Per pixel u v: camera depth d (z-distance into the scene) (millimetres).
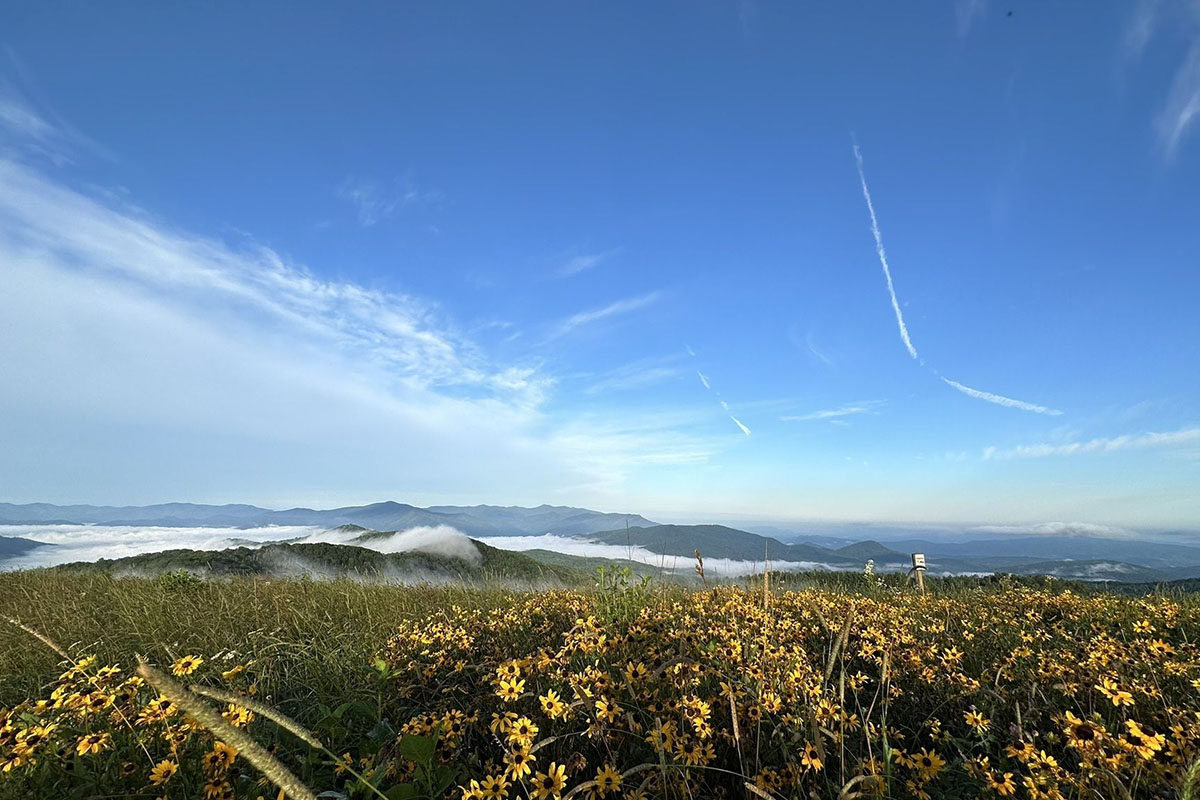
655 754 3029
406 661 5133
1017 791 2680
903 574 12648
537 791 2471
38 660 6281
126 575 14445
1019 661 4594
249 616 8141
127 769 2934
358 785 2525
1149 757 2416
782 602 7270
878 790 2625
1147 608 6324
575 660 4262
